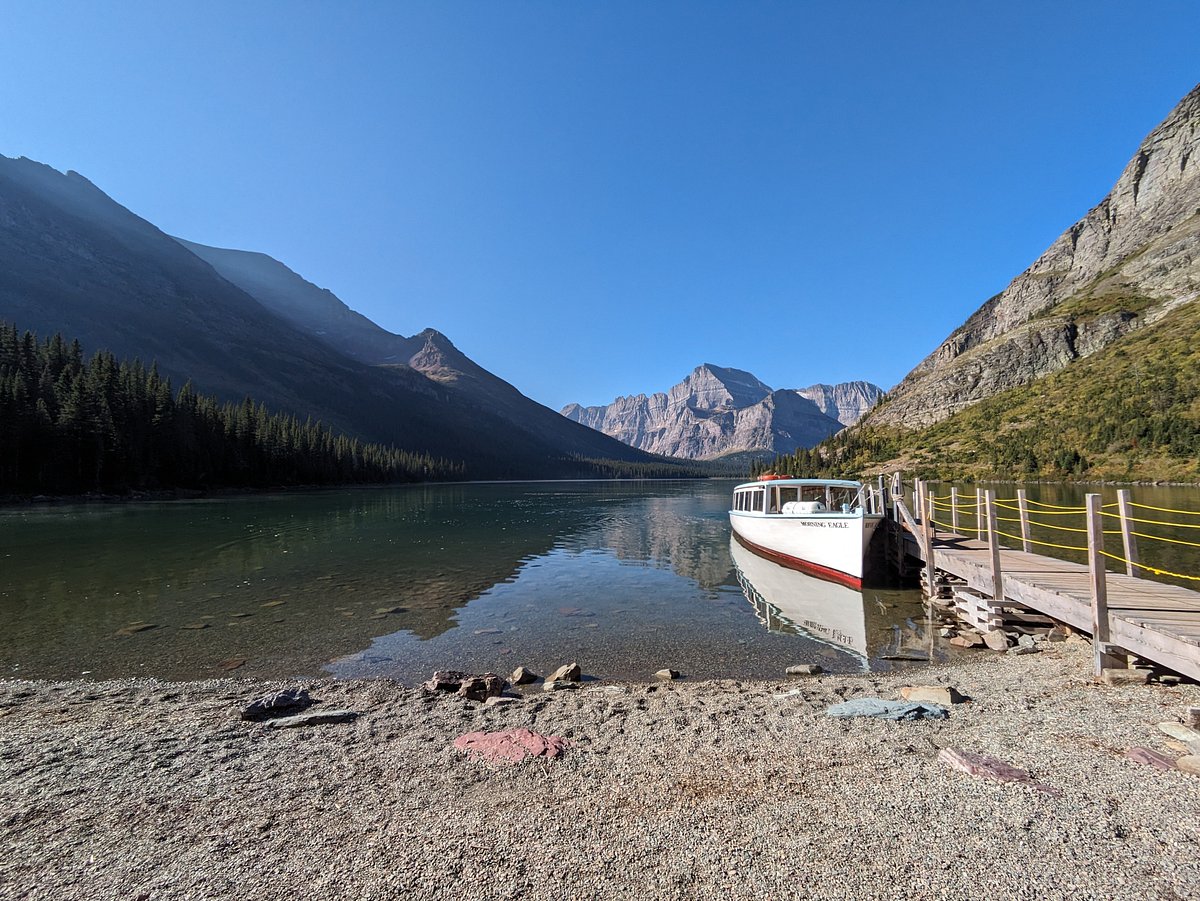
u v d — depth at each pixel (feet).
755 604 71.77
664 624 61.98
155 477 329.31
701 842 19.94
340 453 539.29
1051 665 43.24
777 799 23.08
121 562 101.40
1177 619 37.27
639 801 23.31
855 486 91.09
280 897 17.39
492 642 55.11
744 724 32.76
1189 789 22.54
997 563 55.67
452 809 23.00
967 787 23.44
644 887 17.48
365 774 26.71
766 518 102.12
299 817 22.58
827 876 17.76
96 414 300.20
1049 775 24.45
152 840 21.01
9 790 25.31
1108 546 110.22
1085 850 18.66
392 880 18.12
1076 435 395.55
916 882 17.34
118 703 38.58
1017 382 643.04
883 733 30.48
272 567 97.35
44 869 19.21
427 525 176.24
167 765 28.02
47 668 47.55
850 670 46.68
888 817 21.24
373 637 56.54
